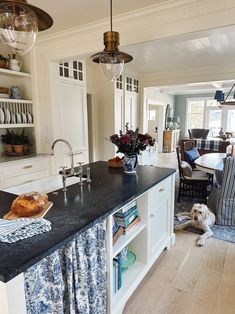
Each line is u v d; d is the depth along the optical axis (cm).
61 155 374
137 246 205
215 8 206
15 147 335
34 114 358
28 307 100
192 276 211
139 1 218
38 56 342
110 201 154
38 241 103
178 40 239
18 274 85
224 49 376
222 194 304
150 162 628
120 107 533
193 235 284
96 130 532
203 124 1066
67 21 262
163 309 176
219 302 182
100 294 142
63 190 178
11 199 157
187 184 394
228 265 226
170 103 1038
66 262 116
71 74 386
